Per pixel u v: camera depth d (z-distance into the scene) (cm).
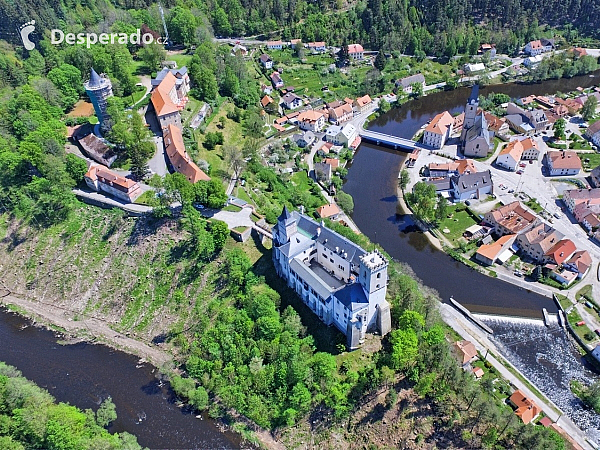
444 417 12975
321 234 16200
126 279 17675
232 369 14300
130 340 16488
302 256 16212
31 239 19262
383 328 14812
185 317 16500
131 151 19662
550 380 14925
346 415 13212
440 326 15062
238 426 13738
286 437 13350
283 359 14162
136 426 13838
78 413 13362
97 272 18075
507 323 16812
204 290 16762
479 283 18562
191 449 13288
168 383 15025
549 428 12900
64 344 16500
